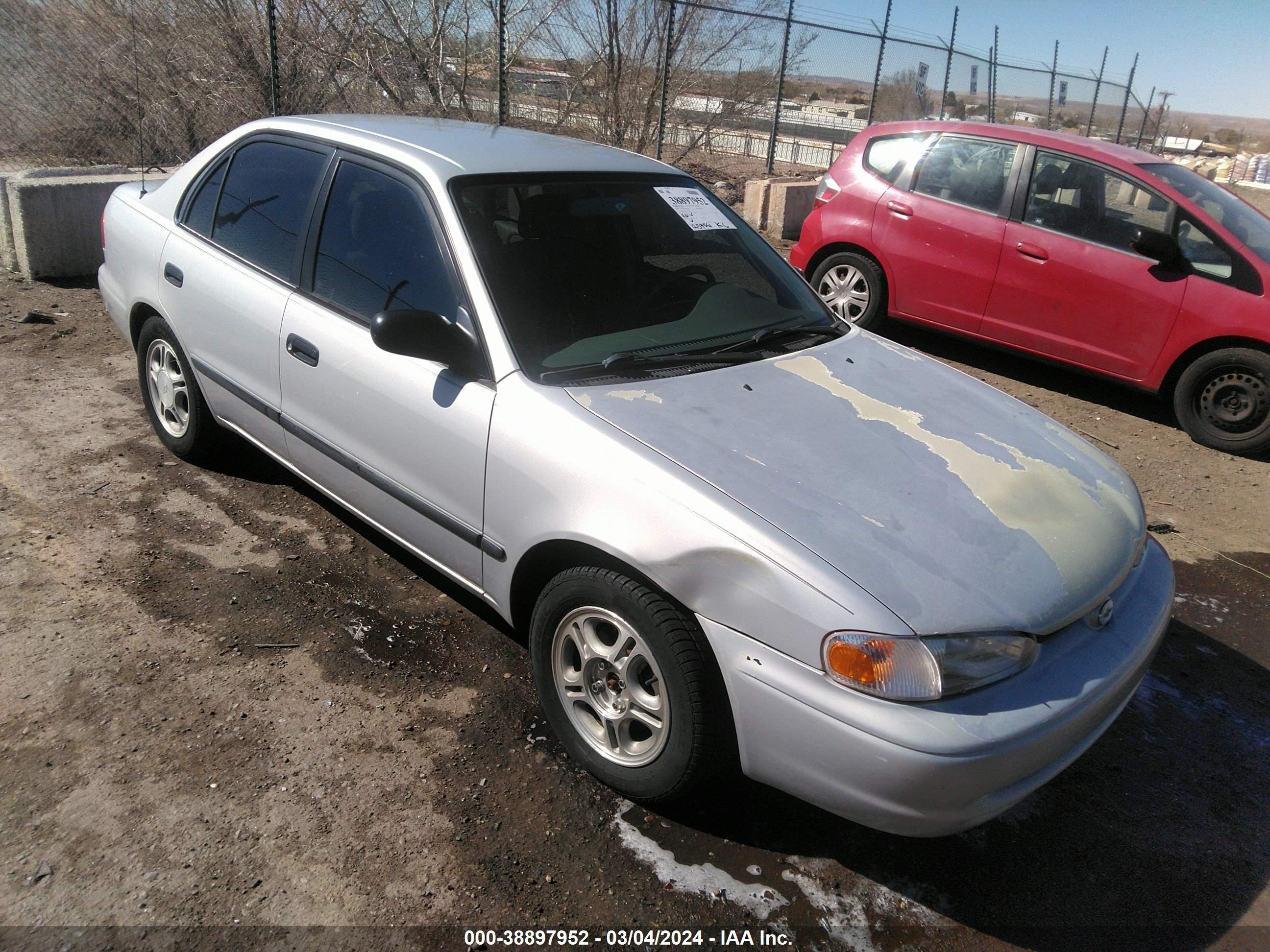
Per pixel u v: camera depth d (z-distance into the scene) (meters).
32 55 8.43
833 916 2.35
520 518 2.63
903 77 14.20
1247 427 5.65
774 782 2.29
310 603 3.35
